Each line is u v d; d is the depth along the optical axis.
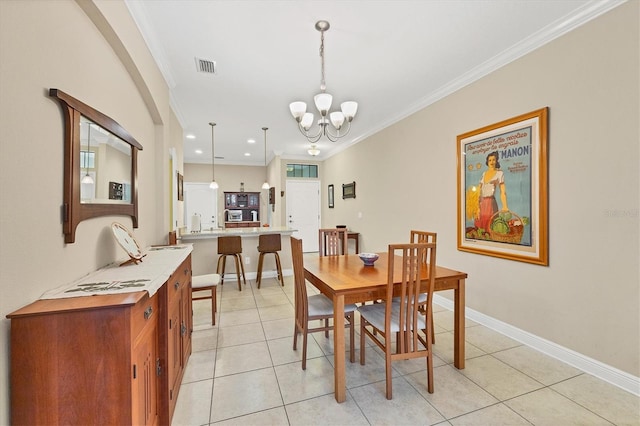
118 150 1.77
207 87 3.31
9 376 0.93
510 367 2.17
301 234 7.47
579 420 1.64
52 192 1.14
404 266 1.86
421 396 1.85
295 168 7.44
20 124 0.97
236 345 2.57
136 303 1.03
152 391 1.37
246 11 2.05
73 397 0.99
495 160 2.74
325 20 2.16
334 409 1.74
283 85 3.27
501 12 2.08
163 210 2.87
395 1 1.96
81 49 1.38
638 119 1.81
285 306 3.57
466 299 3.13
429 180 3.65
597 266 2.03
